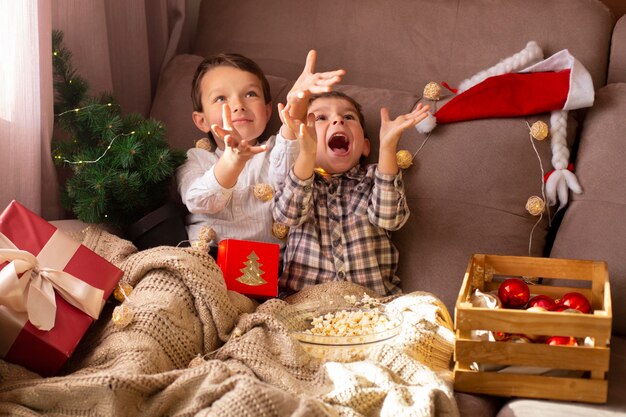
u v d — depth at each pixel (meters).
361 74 2.09
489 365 1.39
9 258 1.35
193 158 1.92
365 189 1.82
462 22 2.03
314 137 1.73
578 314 1.33
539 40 1.97
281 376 1.35
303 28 2.15
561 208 1.81
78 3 1.94
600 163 1.76
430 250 1.80
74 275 1.42
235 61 1.92
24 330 1.31
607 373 1.43
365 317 1.54
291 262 1.79
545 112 1.84
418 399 1.25
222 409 1.16
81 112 1.78
